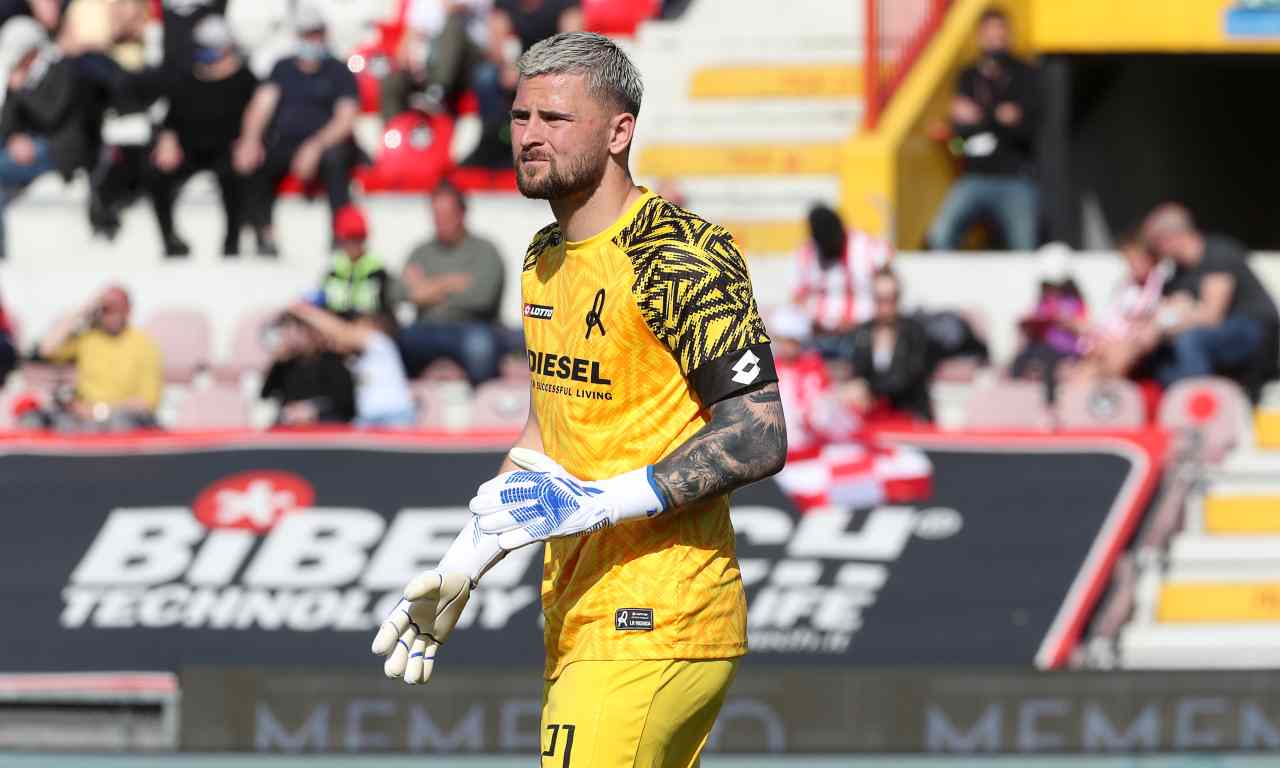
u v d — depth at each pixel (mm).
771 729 30234
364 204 43469
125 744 31484
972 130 42938
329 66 43062
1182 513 34031
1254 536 34281
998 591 31766
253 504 33062
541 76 12914
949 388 37500
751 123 45531
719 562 13344
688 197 44062
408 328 37000
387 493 33125
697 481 12547
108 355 37062
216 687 30688
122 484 33406
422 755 30406
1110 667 31125
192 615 32125
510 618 31766
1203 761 29766
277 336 36344
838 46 46344
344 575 32438
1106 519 32438
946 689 30188
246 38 50094
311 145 42594
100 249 44781
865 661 31250
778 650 31391
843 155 42875
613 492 12516
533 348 13656
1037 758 30062
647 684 13102
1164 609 33438
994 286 40625
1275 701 30266
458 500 33031
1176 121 56719
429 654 13133
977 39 46219
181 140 43031
